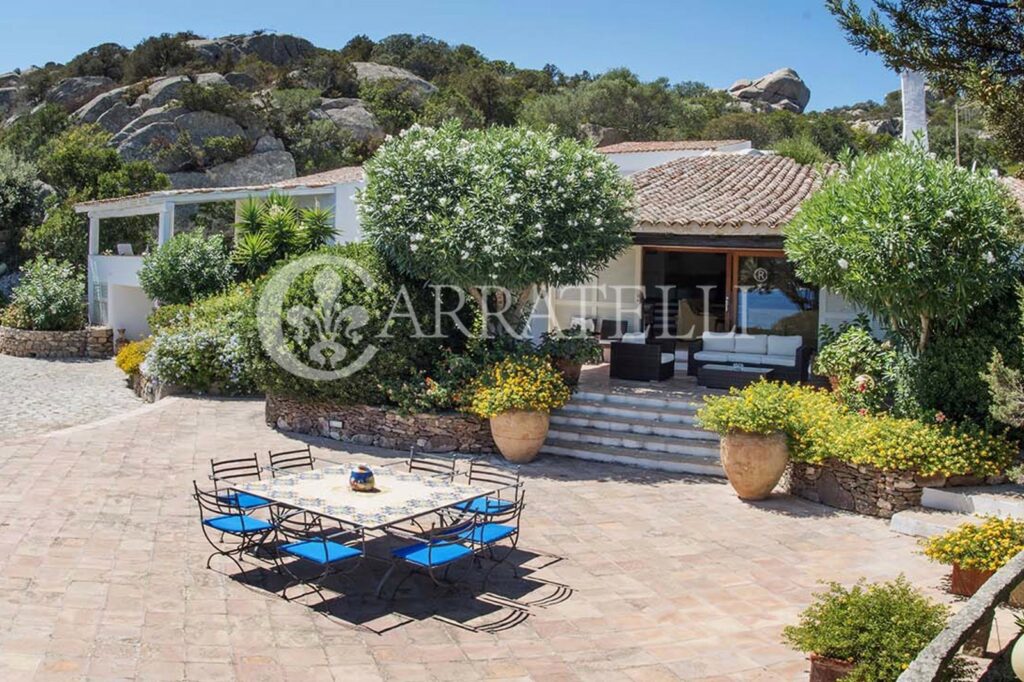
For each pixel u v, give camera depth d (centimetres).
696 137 5944
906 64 652
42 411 1981
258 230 2225
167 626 718
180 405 1752
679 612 777
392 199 1371
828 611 572
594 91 6081
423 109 5781
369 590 823
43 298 2909
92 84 5875
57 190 3978
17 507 1033
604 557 925
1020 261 1130
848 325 1416
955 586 804
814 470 1153
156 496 1111
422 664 666
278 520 859
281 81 5747
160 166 4541
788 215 1612
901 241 1070
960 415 1163
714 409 1156
